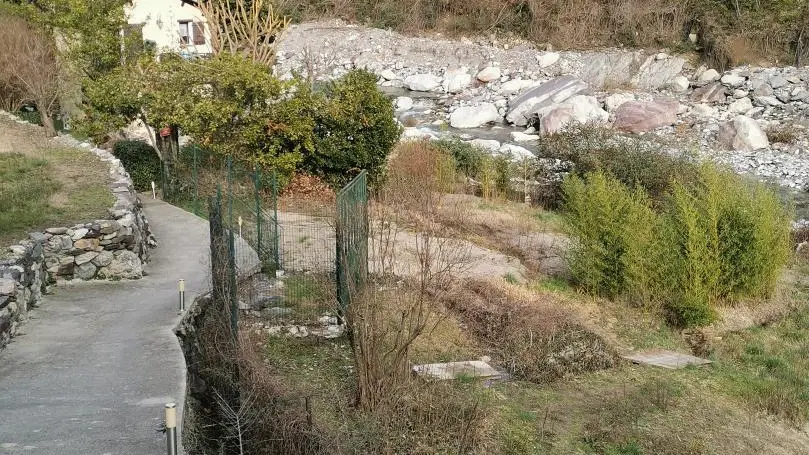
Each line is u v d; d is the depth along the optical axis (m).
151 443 7.16
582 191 15.77
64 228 12.27
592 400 10.93
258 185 14.32
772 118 31.94
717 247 14.84
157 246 14.72
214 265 10.84
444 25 45.22
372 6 46.59
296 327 11.74
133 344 9.62
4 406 7.87
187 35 27.34
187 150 19.16
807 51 36.97
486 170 22.41
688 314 14.20
